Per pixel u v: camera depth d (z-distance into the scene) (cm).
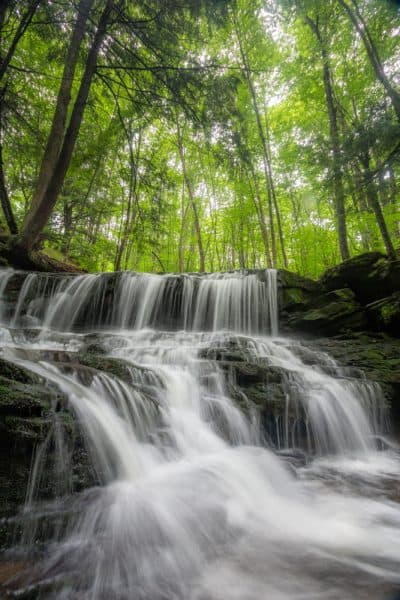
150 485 310
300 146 1030
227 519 283
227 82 822
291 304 977
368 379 625
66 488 272
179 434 396
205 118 881
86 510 265
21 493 249
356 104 1402
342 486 382
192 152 2062
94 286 1067
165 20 784
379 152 843
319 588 200
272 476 381
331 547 252
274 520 294
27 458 260
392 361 693
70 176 1484
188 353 620
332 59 1347
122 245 1694
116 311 1055
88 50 999
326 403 537
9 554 225
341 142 909
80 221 1989
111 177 1586
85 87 923
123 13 793
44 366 388
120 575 212
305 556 238
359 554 243
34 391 302
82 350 638
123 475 311
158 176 1050
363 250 1820
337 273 1022
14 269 1114
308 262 1847
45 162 1027
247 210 1775
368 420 567
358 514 311
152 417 393
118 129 1159
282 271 1020
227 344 721
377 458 502
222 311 1038
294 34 1452
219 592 197
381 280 945
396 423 609
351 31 1189
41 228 1024
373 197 920
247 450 429
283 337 945
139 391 417
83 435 301
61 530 247
